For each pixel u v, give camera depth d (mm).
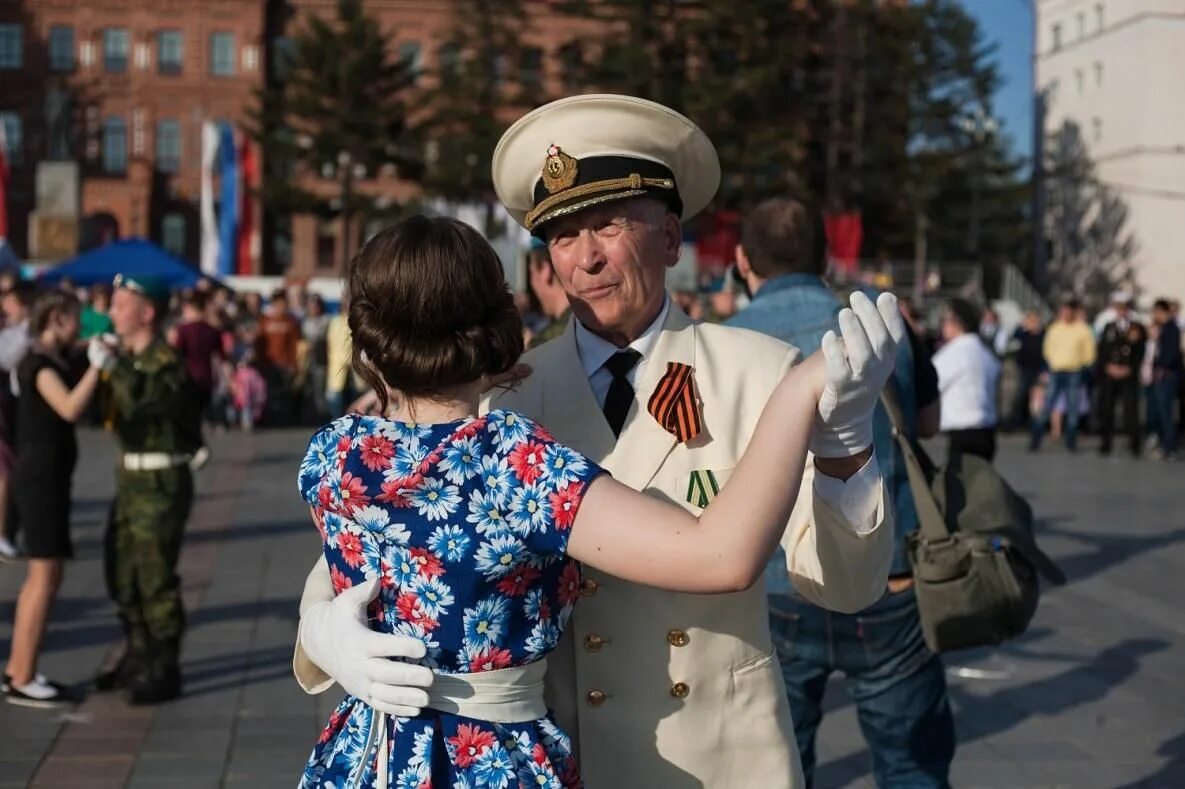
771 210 3754
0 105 55812
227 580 8680
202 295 14297
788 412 1921
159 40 56406
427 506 1984
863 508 2084
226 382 19672
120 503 6047
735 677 2332
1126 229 45281
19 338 9344
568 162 2385
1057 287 48344
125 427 5977
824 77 41969
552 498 1953
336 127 42625
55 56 56188
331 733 2127
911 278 40500
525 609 2012
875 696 3703
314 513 2133
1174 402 17312
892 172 43781
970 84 53438
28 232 55844
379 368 2059
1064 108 48719
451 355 2018
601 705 2312
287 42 57188
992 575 3502
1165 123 44469
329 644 2004
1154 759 5348
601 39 38000
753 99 37562
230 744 5453
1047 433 20703
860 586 2215
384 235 2062
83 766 5168
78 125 56156
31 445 5930
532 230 2594
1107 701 6121
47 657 6812
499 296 2078
